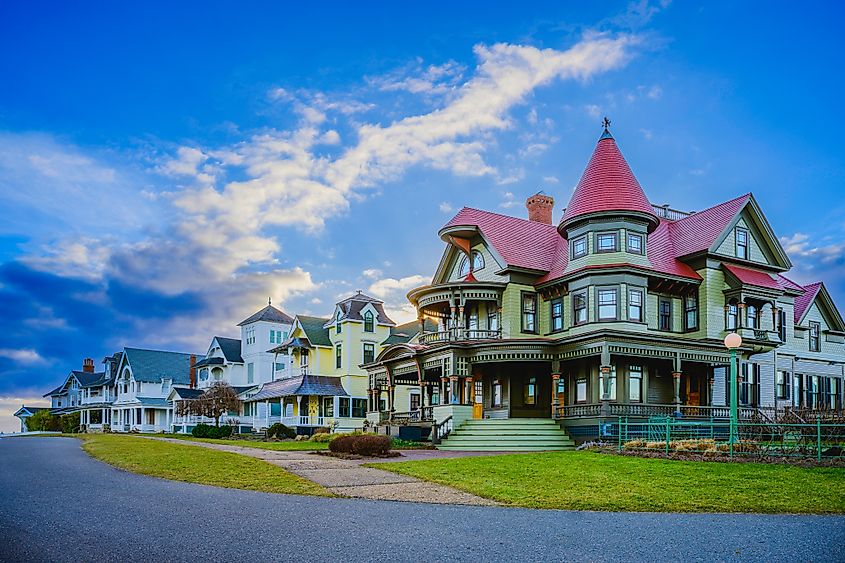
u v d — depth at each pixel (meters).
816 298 44.97
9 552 10.32
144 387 78.88
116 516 13.17
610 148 37.50
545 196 46.12
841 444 20.62
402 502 14.84
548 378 37.72
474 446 31.28
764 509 13.70
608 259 35.22
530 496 15.33
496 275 38.75
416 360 38.66
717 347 35.09
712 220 38.78
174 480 18.69
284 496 15.71
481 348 35.03
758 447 21.48
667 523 12.47
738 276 36.69
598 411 31.91
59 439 41.84
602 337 32.25
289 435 47.06
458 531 11.79
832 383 44.47
